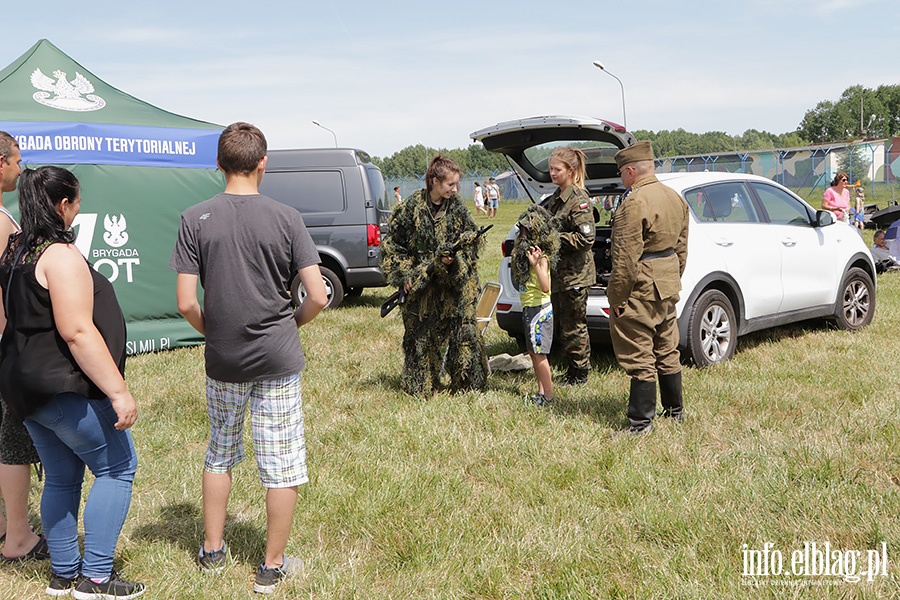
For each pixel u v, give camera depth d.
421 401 5.61
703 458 4.35
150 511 3.97
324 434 4.97
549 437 4.76
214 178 8.39
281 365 3.04
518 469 4.32
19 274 2.86
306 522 3.76
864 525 3.45
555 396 5.68
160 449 4.89
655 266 4.69
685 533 3.46
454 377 5.75
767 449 4.42
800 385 5.75
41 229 2.87
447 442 4.71
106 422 3.00
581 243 5.68
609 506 3.85
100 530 3.04
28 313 2.85
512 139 6.61
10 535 3.39
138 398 6.04
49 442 3.05
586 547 3.41
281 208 3.05
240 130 3.07
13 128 7.04
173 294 8.10
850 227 8.06
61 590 3.12
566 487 4.09
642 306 4.71
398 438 4.87
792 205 7.50
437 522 3.70
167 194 8.03
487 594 3.13
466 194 59.66
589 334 6.32
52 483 3.09
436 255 5.39
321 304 3.09
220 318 2.98
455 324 5.64
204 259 2.99
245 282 2.97
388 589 3.17
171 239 8.07
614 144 6.36
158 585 3.18
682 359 6.35
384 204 10.82
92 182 7.55
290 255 3.05
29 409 2.86
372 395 5.89
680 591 2.99
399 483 4.07
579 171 5.82
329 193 10.22
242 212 3.00
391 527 3.64
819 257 7.39
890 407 5.08
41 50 7.71
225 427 3.16
